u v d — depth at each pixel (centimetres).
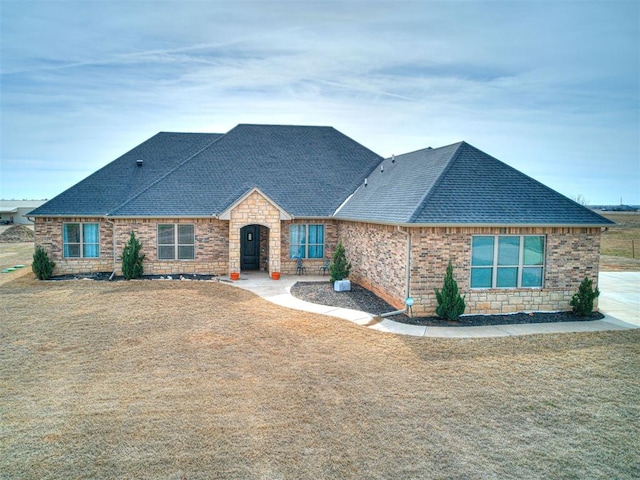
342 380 1041
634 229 5788
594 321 1562
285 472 696
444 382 1033
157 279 2211
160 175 2609
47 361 1152
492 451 759
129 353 1209
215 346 1264
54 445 764
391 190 2053
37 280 2233
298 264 2411
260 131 2906
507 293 1628
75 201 2388
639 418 872
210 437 794
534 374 1082
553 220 1620
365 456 741
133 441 779
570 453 754
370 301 1808
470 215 1586
